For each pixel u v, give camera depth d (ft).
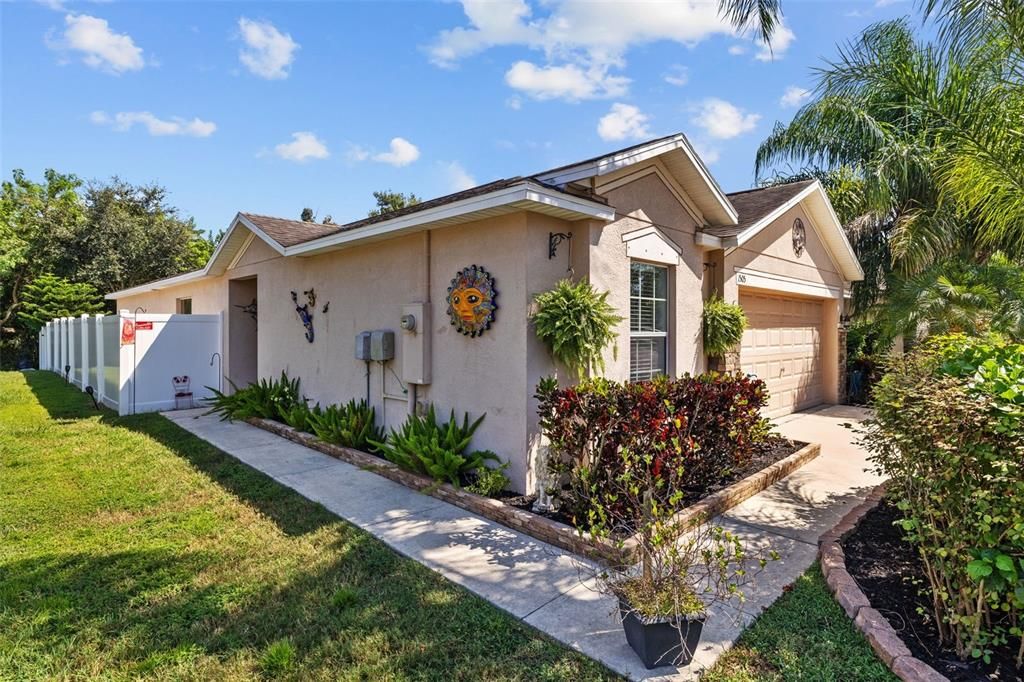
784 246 33.12
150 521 16.42
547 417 16.12
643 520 12.09
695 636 9.56
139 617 11.14
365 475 21.07
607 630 10.75
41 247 86.17
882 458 12.64
